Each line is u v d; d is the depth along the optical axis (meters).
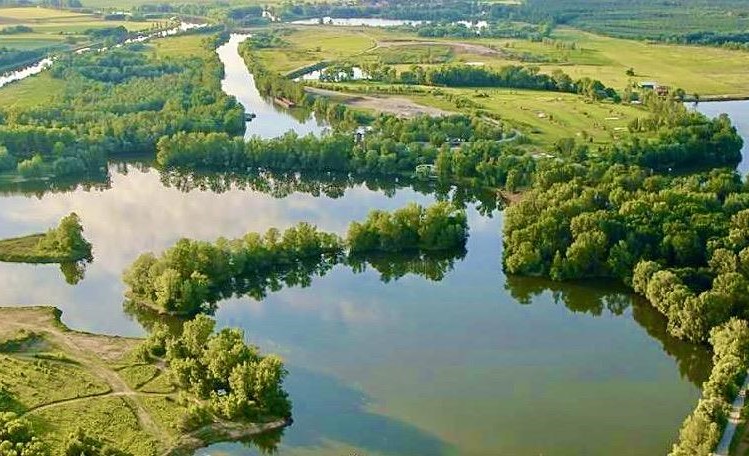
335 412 164.88
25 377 168.88
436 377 178.25
